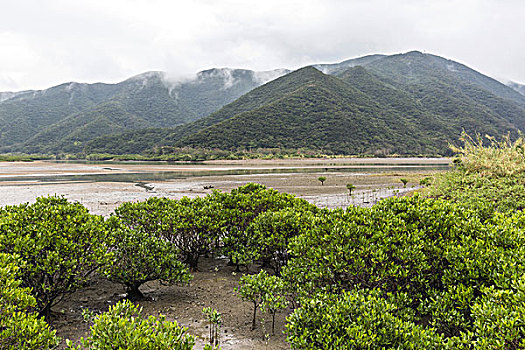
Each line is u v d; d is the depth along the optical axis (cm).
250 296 546
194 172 5900
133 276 648
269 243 747
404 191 2912
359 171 5941
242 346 502
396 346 354
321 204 2294
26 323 380
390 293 448
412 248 490
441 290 498
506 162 1353
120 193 2922
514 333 314
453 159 1611
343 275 552
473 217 571
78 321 589
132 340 329
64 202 802
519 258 443
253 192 1012
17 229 580
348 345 345
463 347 341
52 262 548
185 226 809
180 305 655
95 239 610
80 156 15012
